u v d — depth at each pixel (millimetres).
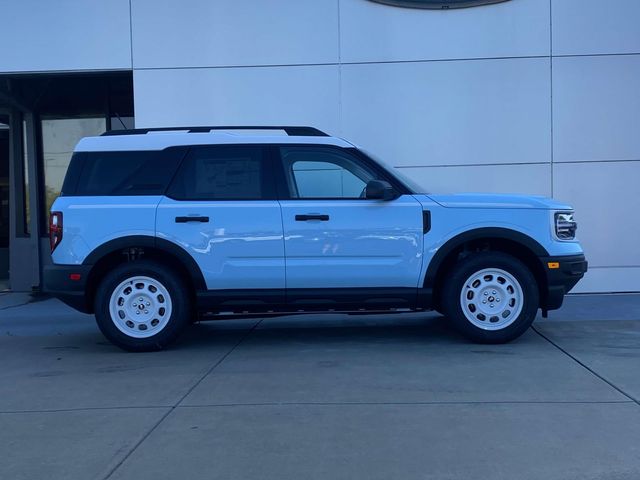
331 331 8289
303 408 5160
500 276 7039
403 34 10531
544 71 10484
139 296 6996
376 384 5781
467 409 5082
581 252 7258
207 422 4879
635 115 10469
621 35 10406
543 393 5457
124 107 12578
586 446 4340
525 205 7008
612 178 10523
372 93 10586
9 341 8070
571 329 8023
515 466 4055
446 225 6941
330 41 10562
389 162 10609
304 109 10625
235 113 10664
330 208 6930
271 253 6906
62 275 6883
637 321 8492
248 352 7129
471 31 10492
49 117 12656
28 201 12719
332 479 3906
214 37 10609
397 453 4266
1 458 4277
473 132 10555
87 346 7688
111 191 7004
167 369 6430
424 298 7020
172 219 6879
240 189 7020
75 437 4625
